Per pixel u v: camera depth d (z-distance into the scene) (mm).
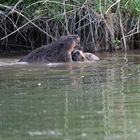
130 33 30766
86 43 30250
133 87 16500
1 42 30953
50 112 12992
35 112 13016
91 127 11547
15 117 12508
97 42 30297
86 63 23453
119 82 17578
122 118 12344
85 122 11977
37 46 31016
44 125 11734
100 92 15688
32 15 29672
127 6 30359
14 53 29219
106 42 30297
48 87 16719
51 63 23562
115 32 30656
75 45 24531
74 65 22688
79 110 13180
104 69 21047
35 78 18688
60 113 12883
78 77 18828
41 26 30312
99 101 14312
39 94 15477
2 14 29812
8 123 11930
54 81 17922
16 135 10914
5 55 28062
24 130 11297
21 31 30547
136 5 30203
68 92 15750
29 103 14172
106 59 25109
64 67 21953
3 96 15297
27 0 29500
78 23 30172
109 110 13172
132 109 13250
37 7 29578
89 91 15906
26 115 12703
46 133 11023
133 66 21891
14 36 31000
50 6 29516
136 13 30469
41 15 29562
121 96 15000
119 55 27078
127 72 20031
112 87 16578
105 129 11359
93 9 29734
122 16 30734
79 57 24453
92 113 12875
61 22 29422
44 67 22031
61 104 13977
